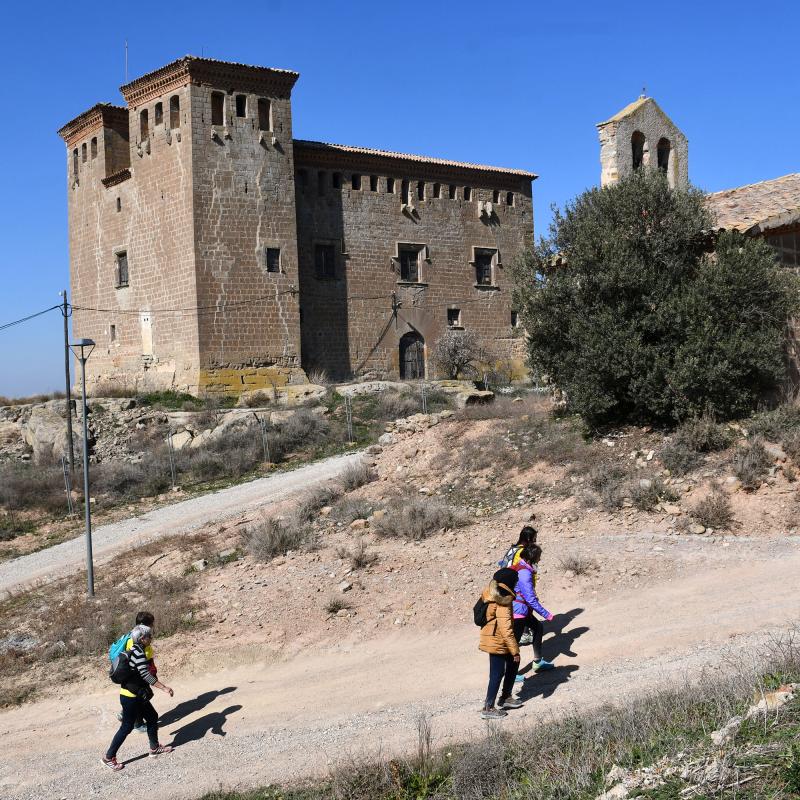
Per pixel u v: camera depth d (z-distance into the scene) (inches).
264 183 1601.9
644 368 691.4
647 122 987.3
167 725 450.3
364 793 334.6
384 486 778.2
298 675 482.0
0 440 1569.9
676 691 347.9
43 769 418.3
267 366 1593.3
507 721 374.6
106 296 1742.1
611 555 538.0
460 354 1899.6
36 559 885.8
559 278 754.2
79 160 1820.9
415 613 523.5
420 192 1941.4
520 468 716.0
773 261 695.7
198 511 960.3
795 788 233.0
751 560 502.6
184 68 1518.2
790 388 697.0
